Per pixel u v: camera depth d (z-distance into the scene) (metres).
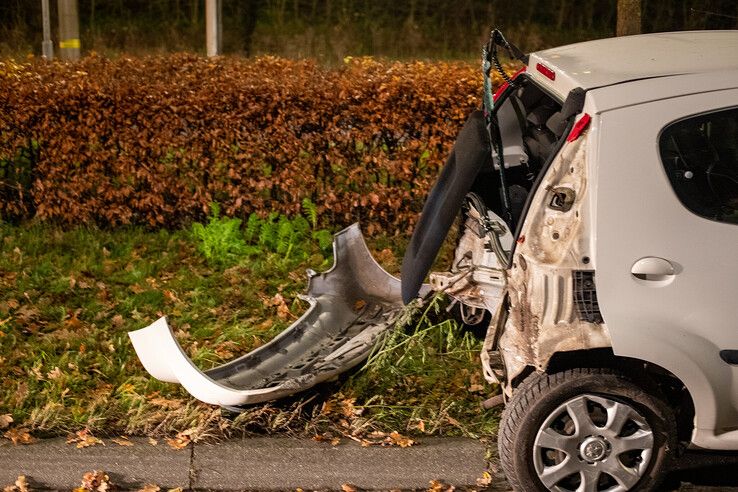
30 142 7.22
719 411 4.01
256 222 7.30
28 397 4.99
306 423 4.83
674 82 3.96
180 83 7.18
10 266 6.81
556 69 4.30
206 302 6.38
